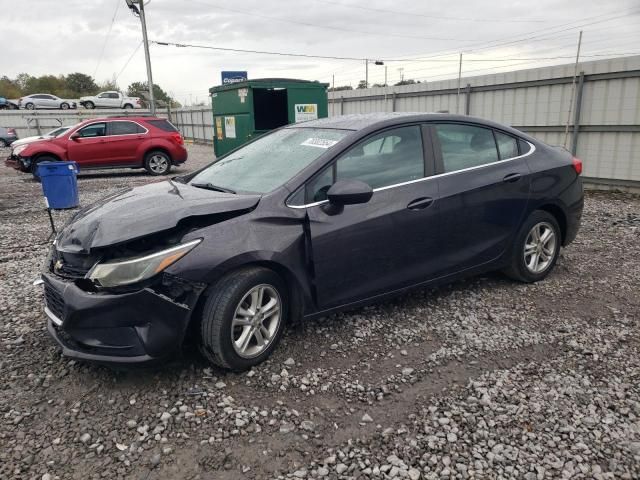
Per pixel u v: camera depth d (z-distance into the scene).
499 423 2.80
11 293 4.86
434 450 2.60
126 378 3.26
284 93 13.34
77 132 14.53
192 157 22.25
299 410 2.93
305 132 4.21
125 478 2.42
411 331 3.91
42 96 42.62
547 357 3.51
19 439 2.70
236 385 3.17
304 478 2.41
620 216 7.84
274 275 3.35
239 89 12.40
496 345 3.69
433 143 4.14
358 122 4.06
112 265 2.95
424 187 3.97
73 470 2.47
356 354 3.56
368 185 3.48
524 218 4.62
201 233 3.11
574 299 4.51
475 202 4.22
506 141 4.64
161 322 2.97
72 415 2.90
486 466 2.48
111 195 4.01
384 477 2.41
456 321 4.08
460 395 3.07
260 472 2.46
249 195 3.45
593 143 10.10
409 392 3.11
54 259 3.36
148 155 15.25
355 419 2.85
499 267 4.59
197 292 3.05
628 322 4.04
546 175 4.71
